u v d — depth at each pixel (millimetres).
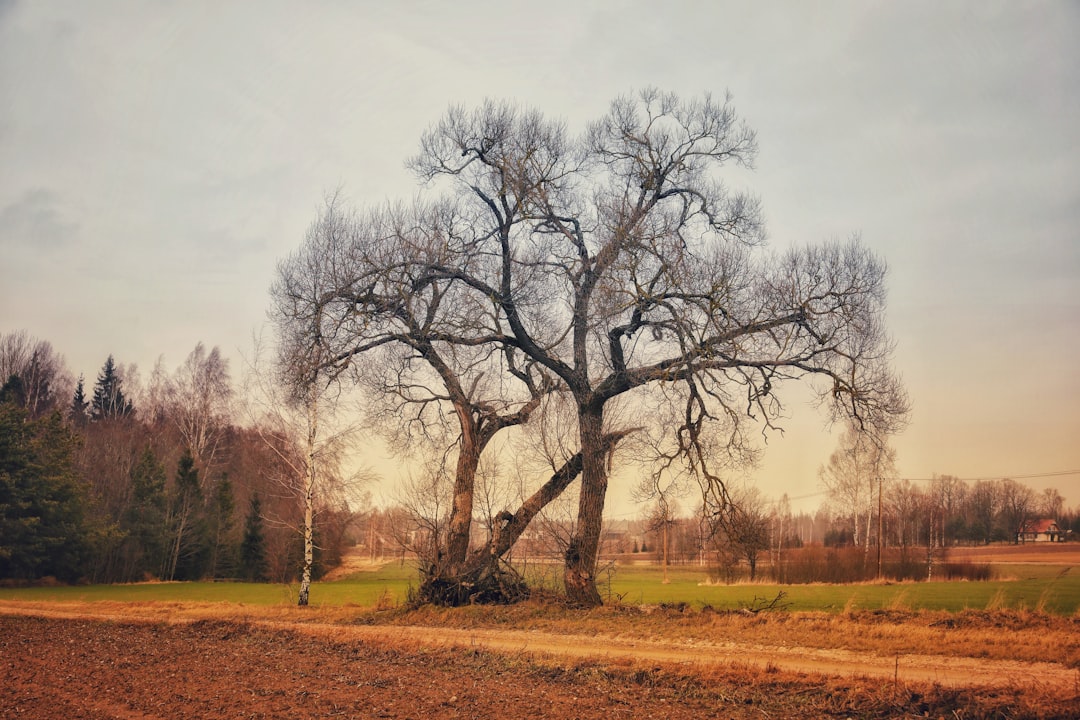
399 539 32812
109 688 19391
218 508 71938
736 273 26875
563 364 30000
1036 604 32406
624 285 27625
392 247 29375
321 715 16469
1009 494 122188
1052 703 14227
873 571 60375
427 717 16156
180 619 32500
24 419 60625
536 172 30016
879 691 15797
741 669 18109
